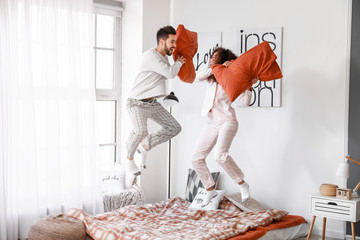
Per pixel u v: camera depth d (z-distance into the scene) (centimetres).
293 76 475
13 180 436
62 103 476
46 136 461
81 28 490
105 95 558
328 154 458
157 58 395
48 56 462
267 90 488
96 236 394
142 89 401
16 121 436
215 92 429
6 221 430
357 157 445
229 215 452
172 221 433
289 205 482
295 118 475
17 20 434
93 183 495
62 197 479
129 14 559
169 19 570
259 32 493
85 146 495
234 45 514
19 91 440
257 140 500
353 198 414
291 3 474
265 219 427
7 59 425
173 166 570
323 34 457
